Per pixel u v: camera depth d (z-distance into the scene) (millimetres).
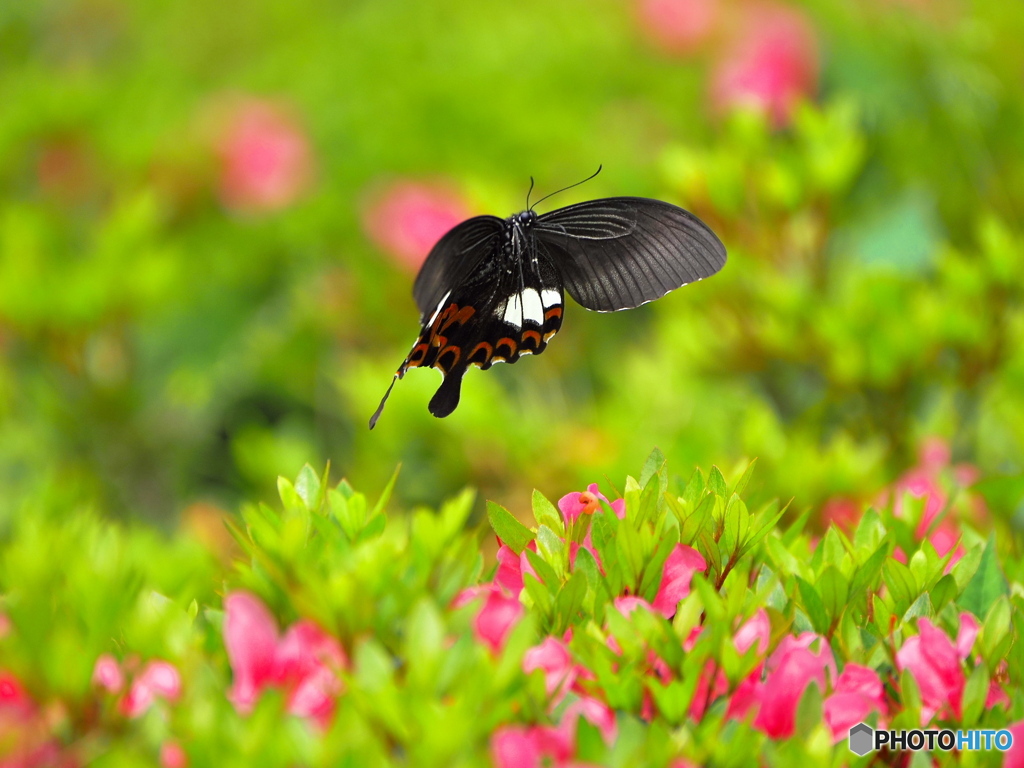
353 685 1451
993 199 1851
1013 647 1487
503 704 1453
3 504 1841
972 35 1894
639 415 1797
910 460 1729
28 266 1848
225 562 1659
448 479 1809
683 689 1464
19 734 1459
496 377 1961
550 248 1599
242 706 1463
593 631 1480
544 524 1514
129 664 1481
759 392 1788
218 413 2059
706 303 1754
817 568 1516
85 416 1889
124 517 1903
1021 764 1462
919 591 1511
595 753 1445
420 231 1944
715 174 1739
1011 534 1623
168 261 1869
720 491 1517
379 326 2043
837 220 1762
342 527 1510
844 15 1959
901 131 1883
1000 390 1723
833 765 1456
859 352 1708
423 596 1479
